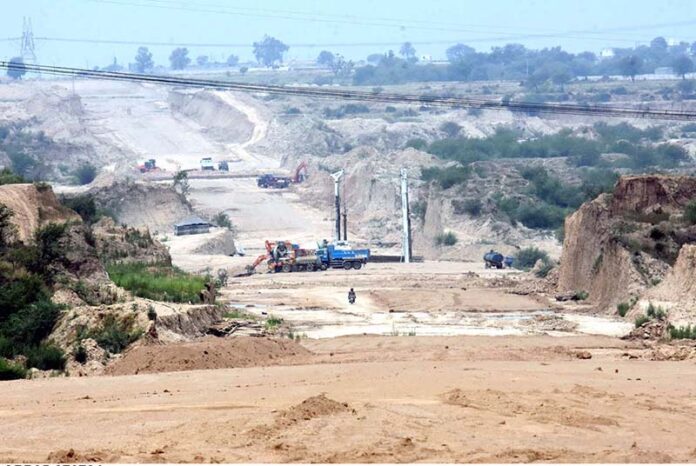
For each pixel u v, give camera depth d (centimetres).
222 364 7100
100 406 5291
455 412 4950
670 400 5425
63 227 10488
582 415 4922
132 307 8412
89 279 10500
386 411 4931
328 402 5009
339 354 7969
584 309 12500
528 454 4206
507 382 5859
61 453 4206
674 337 9112
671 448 4412
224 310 11294
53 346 7769
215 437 4456
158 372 6762
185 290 11231
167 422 4809
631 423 4859
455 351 8006
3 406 5378
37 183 12312
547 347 8450
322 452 4216
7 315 8288
